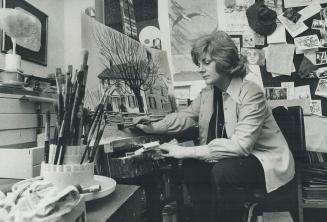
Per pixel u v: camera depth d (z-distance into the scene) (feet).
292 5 5.59
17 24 2.93
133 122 3.85
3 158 2.44
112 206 1.59
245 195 3.34
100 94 3.51
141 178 3.55
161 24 5.69
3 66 3.57
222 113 4.20
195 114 4.48
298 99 5.48
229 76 4.02
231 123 3.82
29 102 3.21
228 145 3.37
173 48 5.64
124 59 4.09
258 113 3.54
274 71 5.58
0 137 2.79
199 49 4.15
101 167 3.01
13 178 2.41
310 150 5.26
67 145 1.63
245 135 3.40
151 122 4.09
